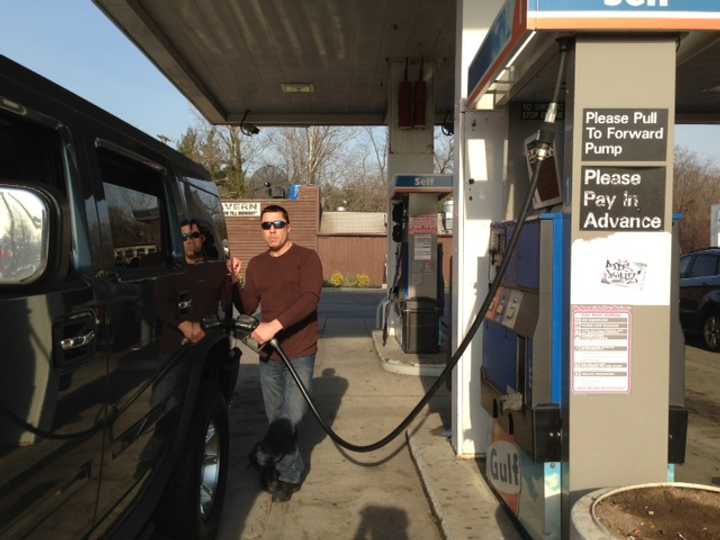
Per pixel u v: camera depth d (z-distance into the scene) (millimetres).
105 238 2443
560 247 3062
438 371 8289
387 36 8617
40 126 2160
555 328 3064
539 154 2973
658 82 2883
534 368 3080
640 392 2957
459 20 4809
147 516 2662
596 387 2953
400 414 6492
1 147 2080
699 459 5199
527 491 3338
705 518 2385
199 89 10602
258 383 8031
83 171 2348
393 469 4934
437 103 12836
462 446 4840
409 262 9156
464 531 3611
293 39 8617
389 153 10469
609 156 2898
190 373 3416
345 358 9625
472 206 4727
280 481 4234
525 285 3352
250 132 13984
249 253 30594
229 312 4438
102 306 2266
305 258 4219
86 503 2150
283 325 3885
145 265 3012
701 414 6707
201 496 3596
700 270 11359
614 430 2957
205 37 8469
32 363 1783
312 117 13289
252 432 5938
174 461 3123
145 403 2732
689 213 28250
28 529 1764
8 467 1650
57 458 1925
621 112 2891
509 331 3506
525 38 2906
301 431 5945
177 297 3246
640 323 2941
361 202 53000
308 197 31234
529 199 3002
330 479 4730
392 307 10969
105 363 2289
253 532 3879
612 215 2914
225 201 30688
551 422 3057
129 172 2996
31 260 1724
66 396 1978
